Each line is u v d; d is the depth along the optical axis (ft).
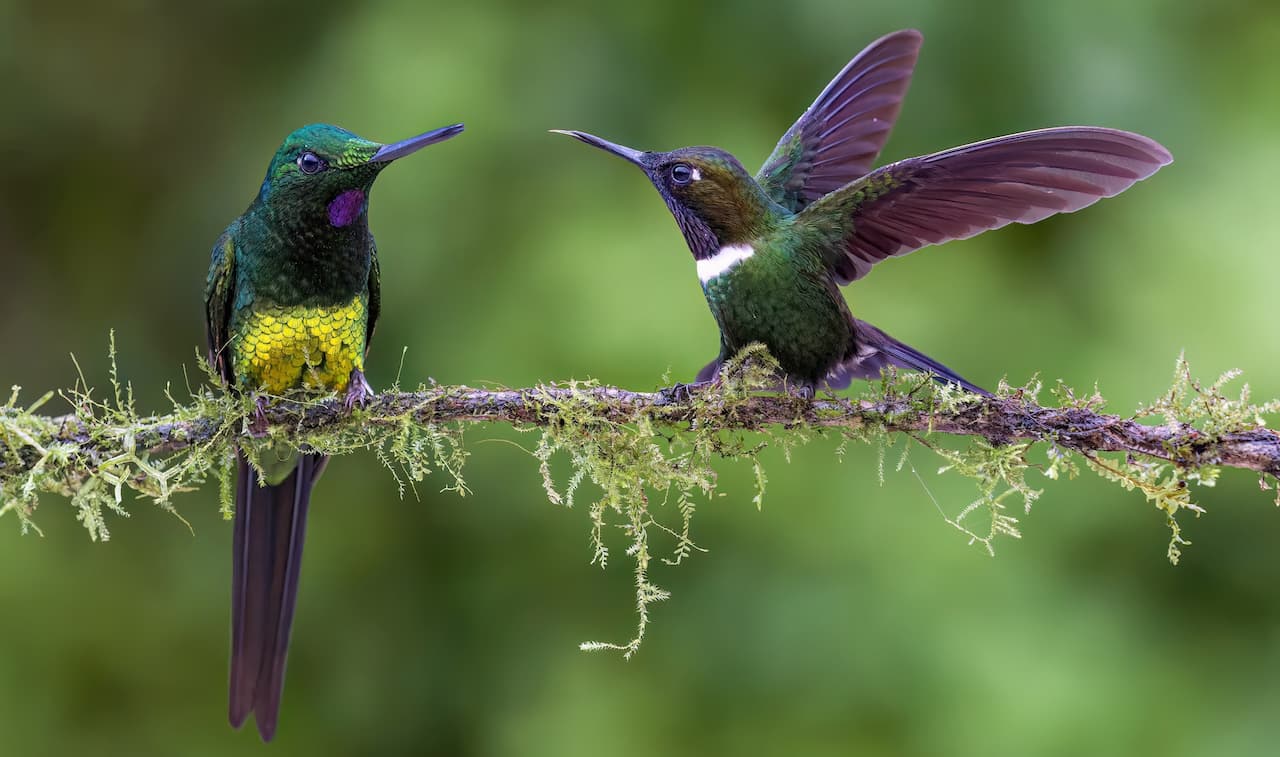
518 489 38.14
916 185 20.42
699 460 21.11
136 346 42.93
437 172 38.37
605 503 21.03
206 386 21.72
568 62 39.34
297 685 40.86
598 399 20.97
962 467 20.40
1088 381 37.29
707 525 37.19
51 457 20.18
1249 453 19.22
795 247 21.02
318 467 23.36
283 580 23.36
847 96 24.36
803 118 24.45
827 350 21.25
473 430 38.04
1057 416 20.01
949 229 20.79
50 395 20.52
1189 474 19.45
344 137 22.44
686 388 21.07
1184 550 37.37
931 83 39.32
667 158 21.38
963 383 20.43
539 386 21.18
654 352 35.99
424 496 39.81
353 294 23.30
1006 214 20.45
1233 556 37.58
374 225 38.45
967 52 39.27
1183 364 19.63
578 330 36.35
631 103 39.42
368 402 21.38
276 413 21.36
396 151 22.34
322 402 21.59
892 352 21.04
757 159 38.78
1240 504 37.58
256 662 23.22
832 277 21.22
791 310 21.04
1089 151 19.36
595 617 38.73
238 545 23.36
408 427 21.29
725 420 21.01
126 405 21.16
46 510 40.52
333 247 22.80
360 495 40.88
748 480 36.29
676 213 21.56
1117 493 36.45
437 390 21.29
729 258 21.13
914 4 39.04
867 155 24.21
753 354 21.17
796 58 39.47
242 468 23.21
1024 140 19.36
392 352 38.19
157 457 21.29
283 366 23.31
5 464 20.24
